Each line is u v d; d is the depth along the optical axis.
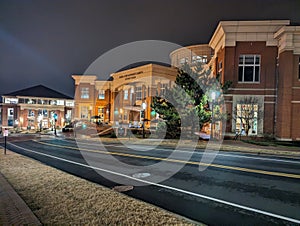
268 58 21.11
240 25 21.14
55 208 5.10
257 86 21.28
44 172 8.67
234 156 13.27
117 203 5.43
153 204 5.81
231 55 21.58
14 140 27.67
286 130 19.56
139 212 4.91
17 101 55.09
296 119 19.61
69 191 6.31
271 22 20.42
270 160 11.98
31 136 33.62
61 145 21.05
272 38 21.03
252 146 16.94
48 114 55.62
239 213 5.25
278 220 4.88
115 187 7.29
